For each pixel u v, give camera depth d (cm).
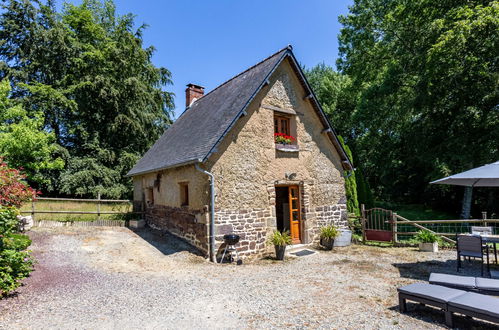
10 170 802
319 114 1086
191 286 576
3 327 388
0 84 1355
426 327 393
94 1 2267
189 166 898
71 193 1711
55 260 736
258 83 884
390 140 1936
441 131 1463
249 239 853
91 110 1914
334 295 523
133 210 1322
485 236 647
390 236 1009
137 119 2017
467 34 1099
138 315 438
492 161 1238
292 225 1001
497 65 1217
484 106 1286
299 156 1023
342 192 1159
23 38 1770
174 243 927
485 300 383
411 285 460
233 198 834
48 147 1427
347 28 2047
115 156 1880
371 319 419
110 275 646
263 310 457
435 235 936
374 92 1783
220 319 425
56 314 436
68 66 1881
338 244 1009
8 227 600
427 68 1239
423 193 2197
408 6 1498
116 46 1978
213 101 1181
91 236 1012
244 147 874
